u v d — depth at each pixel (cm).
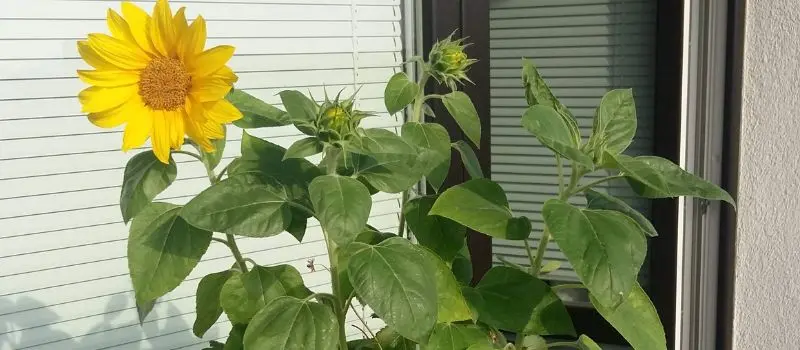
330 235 57
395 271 60
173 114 57
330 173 63
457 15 106
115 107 57
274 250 107
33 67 89
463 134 109
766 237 108
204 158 68
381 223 114
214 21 98
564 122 67
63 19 89
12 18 86
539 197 121
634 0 114
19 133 89
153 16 56
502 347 83
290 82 104
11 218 90
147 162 65
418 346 72
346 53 107
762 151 106
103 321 98
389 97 76
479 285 76
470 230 110
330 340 61
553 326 74
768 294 109
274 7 101
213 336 106
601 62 116
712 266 110
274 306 62
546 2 117
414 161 68
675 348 111
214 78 54
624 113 73
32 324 93
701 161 108
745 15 102
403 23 111
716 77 105
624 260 60
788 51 102
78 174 93
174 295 102
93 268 96
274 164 68
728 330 110
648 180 65
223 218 60
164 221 64
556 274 120
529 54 118
